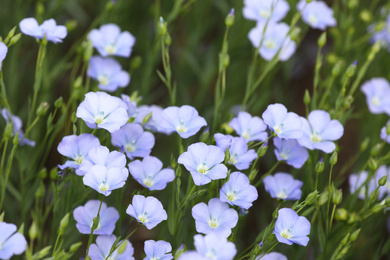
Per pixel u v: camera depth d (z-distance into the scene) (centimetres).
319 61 66
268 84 77
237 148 60
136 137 61
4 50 60
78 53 69
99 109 59
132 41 70
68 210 61
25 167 67
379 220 71
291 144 62
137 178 59
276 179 62
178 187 59
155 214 57
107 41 69
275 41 71
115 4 75
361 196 67
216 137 59
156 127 63
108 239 59
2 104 66
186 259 53
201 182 57
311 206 63
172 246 61
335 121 63
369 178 63
